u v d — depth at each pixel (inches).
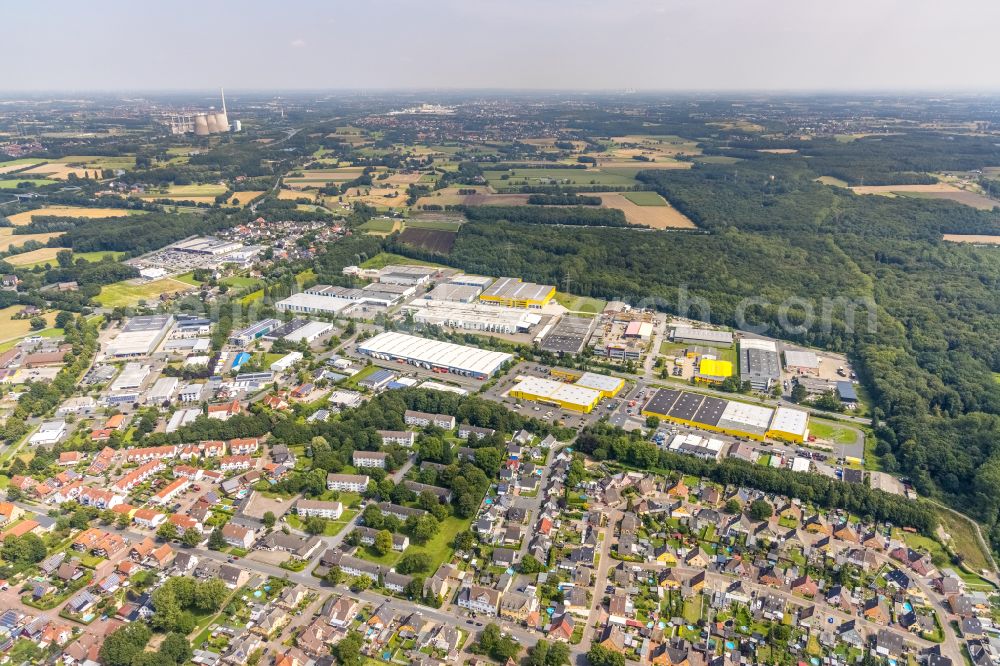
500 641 7293.3
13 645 7327.8
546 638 7539.4
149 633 7401.6
